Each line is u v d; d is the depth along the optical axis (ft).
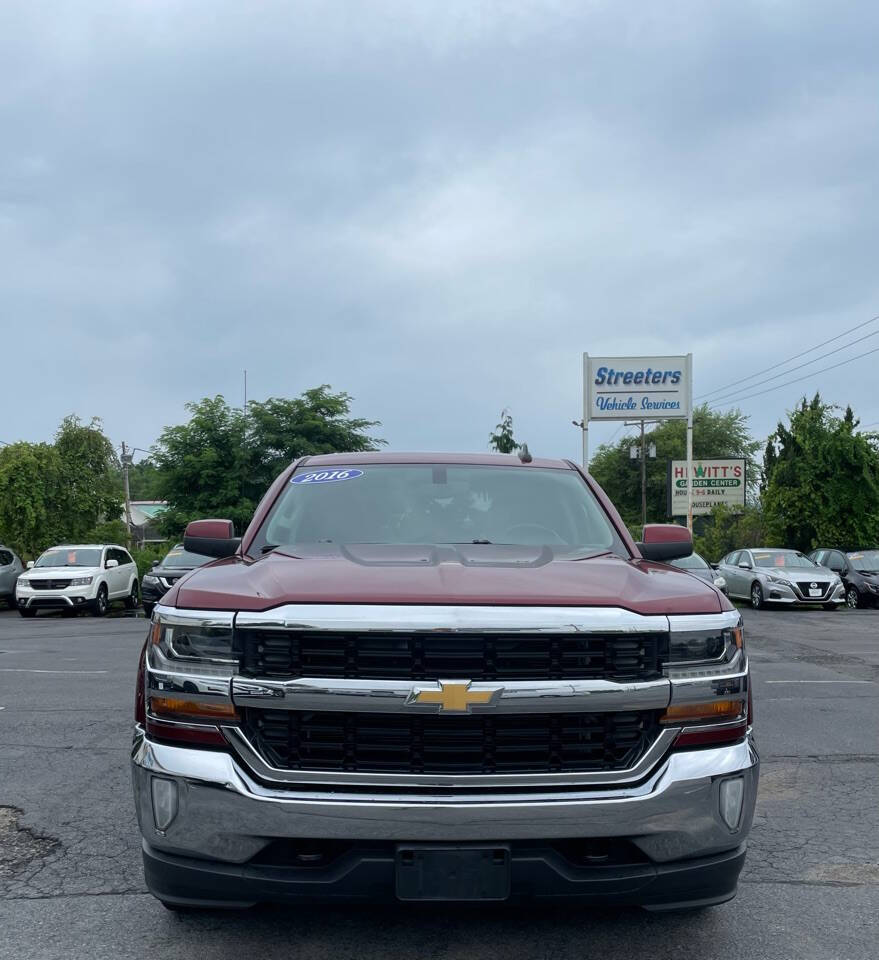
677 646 10.39
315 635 10.00
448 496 15.33
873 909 13.01
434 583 10.61
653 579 11.56
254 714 10.11
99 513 107.55
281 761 9.99
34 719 25.61
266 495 15.75
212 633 10.23
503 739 10.00
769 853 15.37
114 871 14.33
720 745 10.52
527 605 10.19
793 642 47.37
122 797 18.19
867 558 79.15
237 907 10.08
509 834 9.70
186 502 109.81
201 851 9.91
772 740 23.45
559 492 15.75
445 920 12.46
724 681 10.53
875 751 22.31
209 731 10.07
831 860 15.03
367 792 9.78
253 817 9.73
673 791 10.03
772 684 32.45
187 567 63.21
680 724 10.34
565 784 9.93
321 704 9.85
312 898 9.80
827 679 33.68
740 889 13.74
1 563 85.66
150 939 11.88
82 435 106.01
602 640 10.19
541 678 10.02
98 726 24.64
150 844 10.27
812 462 94.94
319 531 14.39
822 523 93.86
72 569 75.46
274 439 109.50
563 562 12.14
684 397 114.42
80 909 12.86
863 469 93.04
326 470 16.20
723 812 10.29
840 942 11.90
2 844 15.58
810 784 19.49
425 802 9.65
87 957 11.37
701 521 128.77
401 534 14.33
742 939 11.96
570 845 10.06
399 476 15.87
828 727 25.02
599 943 11.81
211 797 9.86
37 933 12.07
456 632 9.90
